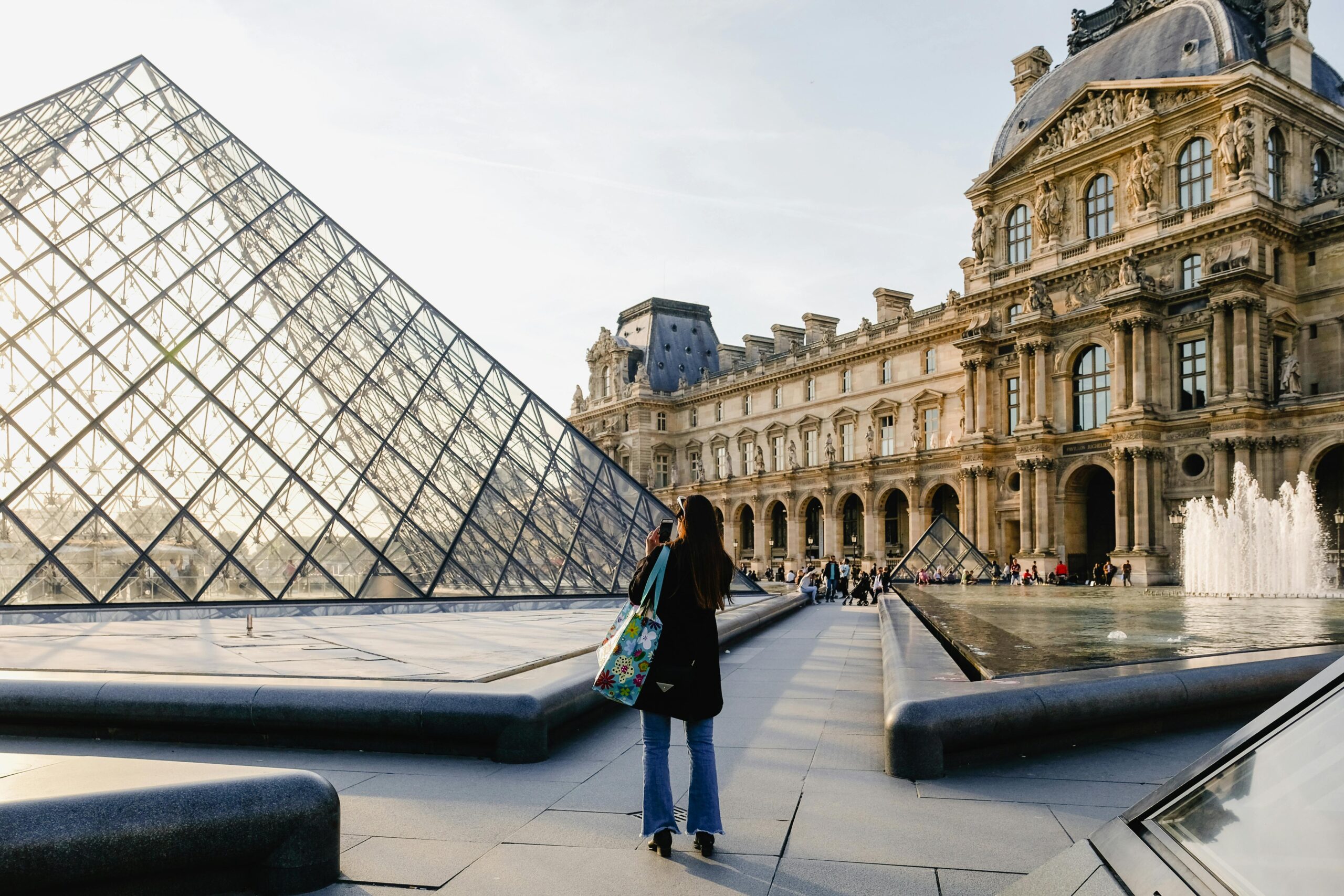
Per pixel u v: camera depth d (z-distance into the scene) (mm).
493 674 13734
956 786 9930
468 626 26438
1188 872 4031
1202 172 69500
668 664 8070
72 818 6328
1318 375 67500
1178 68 72312
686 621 8203
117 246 39125
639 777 10531
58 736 12539
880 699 15359
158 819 6578
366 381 40062
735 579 46156
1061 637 22797
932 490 95562
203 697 12008
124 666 15422
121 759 7660
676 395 142875
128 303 37219
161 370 35312
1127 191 73625
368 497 35312
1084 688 11656
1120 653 18406
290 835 7039
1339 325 66500
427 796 9727
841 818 8805
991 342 83500
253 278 41062
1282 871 3625
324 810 7211
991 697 10953
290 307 41062
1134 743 11891
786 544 122000
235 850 6855
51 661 16203
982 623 27234
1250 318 64625
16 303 35094
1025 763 10898
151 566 30062
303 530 33000
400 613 32250
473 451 40219
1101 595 53156
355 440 37312
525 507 39312
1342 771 3789
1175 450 68688
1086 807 9117
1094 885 4434
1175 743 11875
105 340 35406
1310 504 60531
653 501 45031
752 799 9445
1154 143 72000
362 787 10070
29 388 33031
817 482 109812
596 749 12039
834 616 39094
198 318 38125
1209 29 71375
